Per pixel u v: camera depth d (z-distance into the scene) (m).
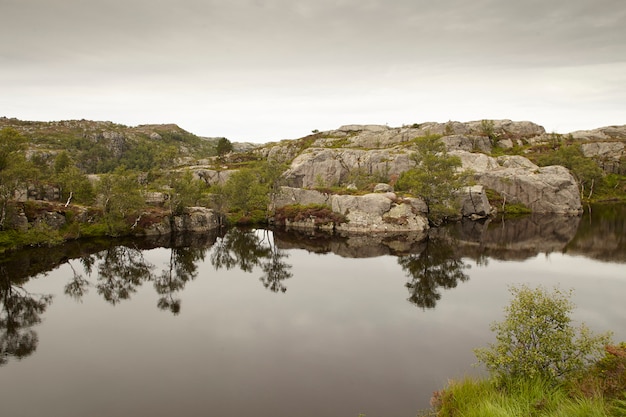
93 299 41.12
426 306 37.84
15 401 22.42
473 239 74.06
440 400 19.67
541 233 79.12
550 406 14.45
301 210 95.69
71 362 27.19
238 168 152.00
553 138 169.38
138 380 24.67
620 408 12.34
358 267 54.81
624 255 58.94
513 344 19.20
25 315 36.53
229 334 31.84
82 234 70.31
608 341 18.14
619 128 186.38
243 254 64.69
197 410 21.33
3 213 59.84
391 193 94.50
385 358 27.19
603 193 136.00
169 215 81.31
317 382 24.14
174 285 46.62
